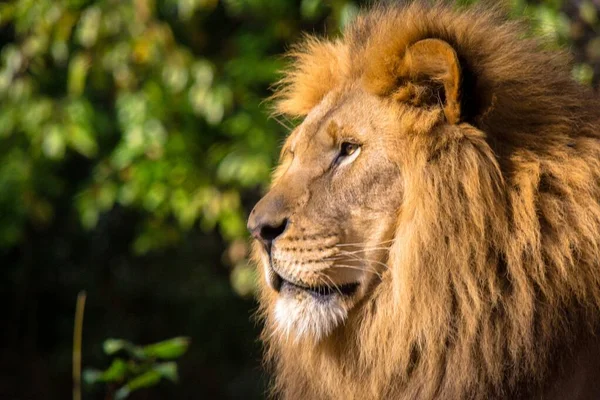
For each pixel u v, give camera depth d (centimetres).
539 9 1329
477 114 765
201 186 1816
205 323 2392
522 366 742
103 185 1875
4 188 1938
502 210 746
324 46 895
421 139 763
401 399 778
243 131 1781
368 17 877
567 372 751
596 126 782
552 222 744
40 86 1934
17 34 2016
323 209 782
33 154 1872
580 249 743
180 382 2381
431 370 756
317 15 1695
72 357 2372
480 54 785
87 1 1784
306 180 793
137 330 2402
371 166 779
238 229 1808
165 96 1809
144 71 1823
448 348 755
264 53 1817
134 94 1802
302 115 900
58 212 2331
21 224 1972
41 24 1772
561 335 746
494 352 745
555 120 771
